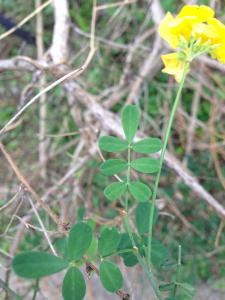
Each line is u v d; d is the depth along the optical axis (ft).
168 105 0.93
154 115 0.95
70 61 0.81
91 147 0.73
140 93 0.91
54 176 0.86
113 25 0.99
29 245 0.69
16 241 0.62
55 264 0.31
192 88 0.93
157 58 0.85
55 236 0.61
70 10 1.03
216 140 0.93
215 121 0.93
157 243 0.40
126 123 0.40
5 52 1.01
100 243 0.34
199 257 0.80
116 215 0.80
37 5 0.89
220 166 0.88
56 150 0.89
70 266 0.31
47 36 1.01
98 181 0.84
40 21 0.89
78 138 0.86
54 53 0.69
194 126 0.88
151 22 1.00
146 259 0.39
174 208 0.76
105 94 0.87
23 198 0.49
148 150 0.40
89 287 0.62
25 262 0.29
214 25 0.38
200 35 0.38
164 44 0.84
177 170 0.60
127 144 0.40
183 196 0.82
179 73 0.40
